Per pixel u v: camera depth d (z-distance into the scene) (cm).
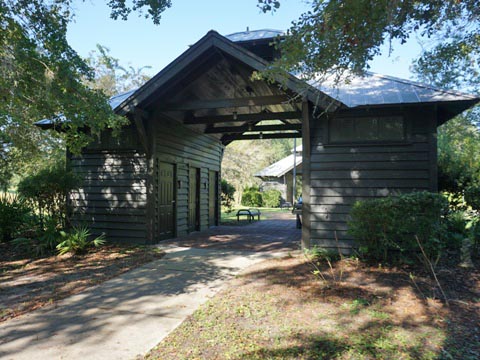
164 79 693
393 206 550
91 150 832
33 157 969
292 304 400
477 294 427
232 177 2680
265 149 3588
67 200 839
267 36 878
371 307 386
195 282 505
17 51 503
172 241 862
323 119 693
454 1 517
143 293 455
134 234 808
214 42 651
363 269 546
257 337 316
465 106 651
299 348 294
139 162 809
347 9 464
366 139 676
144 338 319
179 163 960
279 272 543
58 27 551
